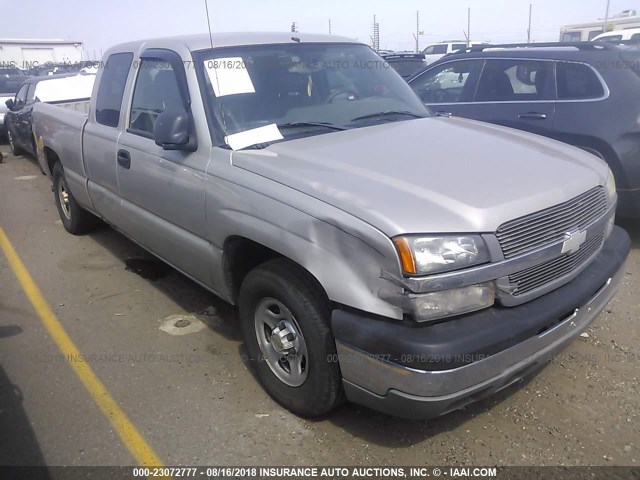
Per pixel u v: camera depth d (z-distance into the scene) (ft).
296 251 9.05
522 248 8.51
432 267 7.82
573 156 10.91
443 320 8.12
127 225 14.98
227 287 11.41
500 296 8.33
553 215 8.90
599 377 11.12
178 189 11.87
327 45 14.07
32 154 35.37
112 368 12.03
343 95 13.08
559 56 18.29
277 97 12.13
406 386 7.96
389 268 7.92
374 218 8.12
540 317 8.57
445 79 21.45
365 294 8.25
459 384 7.95
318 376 9.31
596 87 17.40
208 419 10.32
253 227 9.85
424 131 11.83
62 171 19.43
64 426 10.28
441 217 8.11
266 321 10.41
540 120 18.38
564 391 10.73
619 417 10.00
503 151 10.55
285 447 9.55
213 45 12.43
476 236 8.08
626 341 12.36
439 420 10.11
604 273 9.95
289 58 13.00
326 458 9.30
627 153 16.56
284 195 9.35
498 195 8.64
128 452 9.58
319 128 11.89
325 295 9.14
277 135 11.35
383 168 9.51
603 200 10.30
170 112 11.46
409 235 7.87
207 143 11.22
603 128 16.94
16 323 14.19
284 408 10.51
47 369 12.09
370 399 8.62
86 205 17.99
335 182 9.11
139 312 14.52
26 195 27.17
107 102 15.55
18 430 10.22
